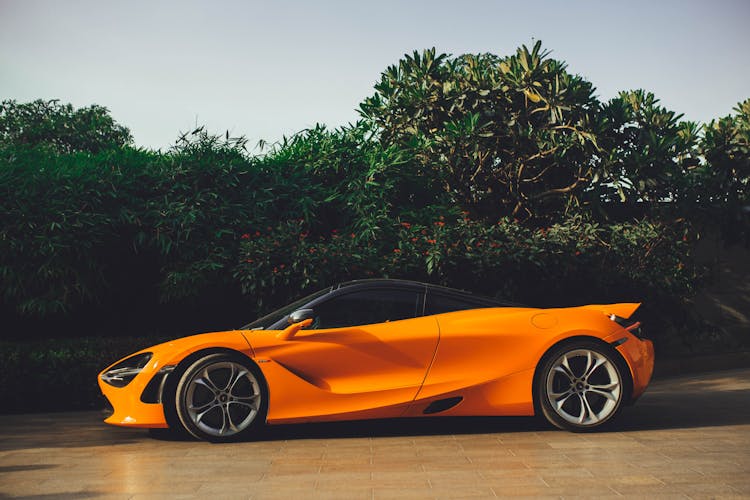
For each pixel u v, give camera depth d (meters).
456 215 9.45
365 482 3.49
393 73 11.57
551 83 10.83
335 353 4.84
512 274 8.77
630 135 11.21
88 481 3.64
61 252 7.71
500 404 4.91
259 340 4.84
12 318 8.19
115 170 8.22
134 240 7.96
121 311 8.62
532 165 11.29
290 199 9.05
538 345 4.93
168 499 3.24
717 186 11.38
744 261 12.45
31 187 7.68
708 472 3.54
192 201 8.33
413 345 4.89
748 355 11.62
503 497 3.14
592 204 10.79
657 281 9.62
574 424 4.83
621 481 3.39
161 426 4.80
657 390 8.16
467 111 10.88
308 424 5.43
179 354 4.80
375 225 8.59
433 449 4.33
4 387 6.62
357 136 9.63
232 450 4.43
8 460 4.27
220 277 8.23
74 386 6.82
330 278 7.88
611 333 4.93
